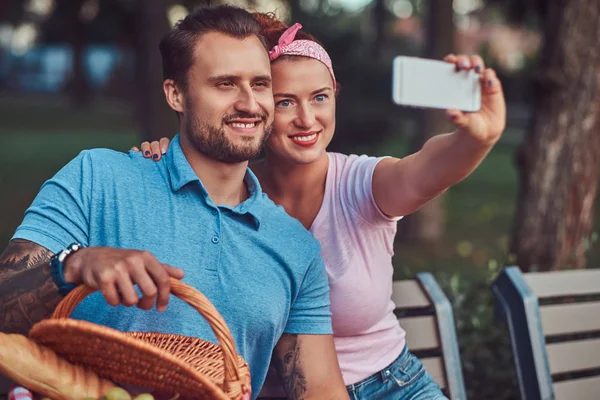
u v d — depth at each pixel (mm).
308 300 2135
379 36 13969
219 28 1989
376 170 2318
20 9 29375
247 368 1763
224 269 1999
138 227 1967
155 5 7551
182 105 2041
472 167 2074
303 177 2410
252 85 2018
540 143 4859
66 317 1635
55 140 20078
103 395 1579
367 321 2400
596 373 3316
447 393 2801
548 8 4852
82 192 1979
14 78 42875
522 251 4910
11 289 1709
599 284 3025
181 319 1947
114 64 38594
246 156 2012
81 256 1663
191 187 2018
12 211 10109
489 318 3627
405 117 10320
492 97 1906
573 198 4824
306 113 2312
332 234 2367
